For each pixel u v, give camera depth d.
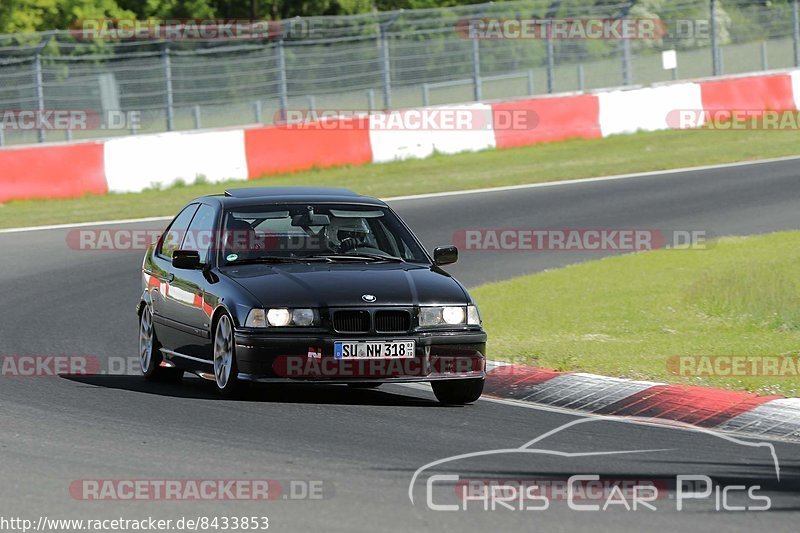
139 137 92.00
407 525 20.23
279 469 24.39
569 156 100.25
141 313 39.66
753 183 82.31
